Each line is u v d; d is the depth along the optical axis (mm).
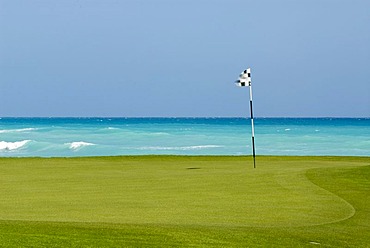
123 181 30156
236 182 28984
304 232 17734
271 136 119562
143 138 114312
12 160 45781
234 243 15805
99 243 15188
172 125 183375
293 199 23812
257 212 21094
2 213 20594
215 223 18891
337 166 36719
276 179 29422
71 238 15570
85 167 39156
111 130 137625
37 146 94500
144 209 21594
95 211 21094
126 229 16797
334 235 17484
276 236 16953
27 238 15398
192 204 22766
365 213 21016
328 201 23328
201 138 114125
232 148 91062
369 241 16891
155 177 31891
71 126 170125
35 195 25234
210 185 28125
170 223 18641
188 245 15375
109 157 48969
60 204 22734
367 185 27172
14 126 169125
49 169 37500
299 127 169250
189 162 44375
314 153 82000
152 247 15047
